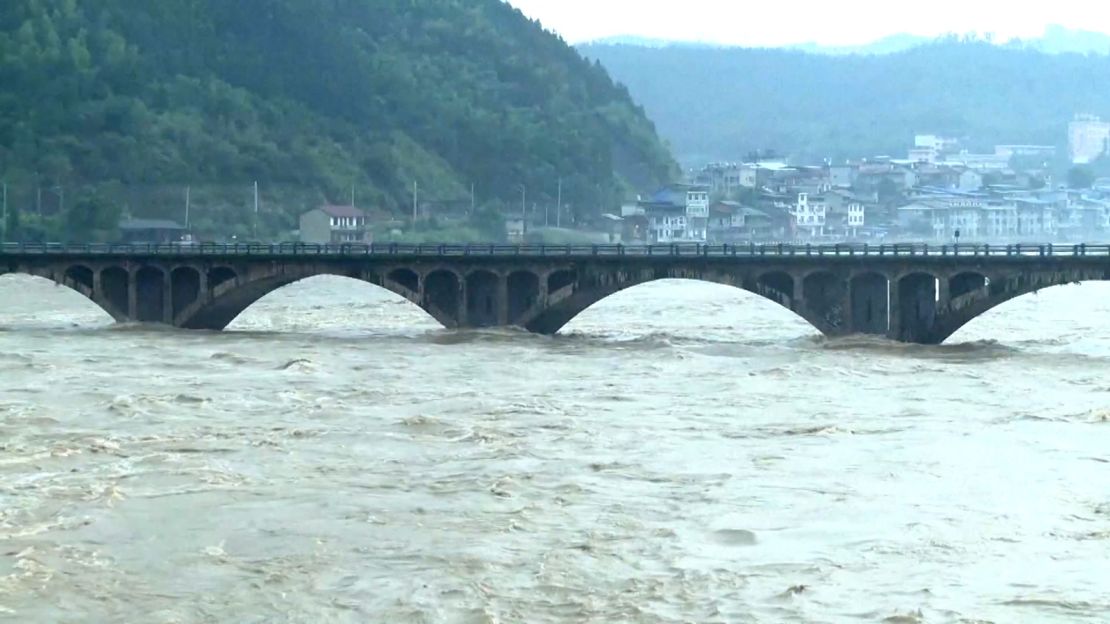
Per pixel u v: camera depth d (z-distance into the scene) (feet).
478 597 251.60
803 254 529.04
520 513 297.12
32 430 369.91
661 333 576.61
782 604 247.91
